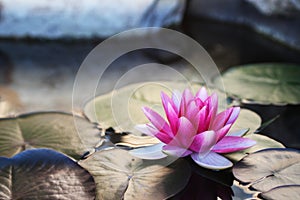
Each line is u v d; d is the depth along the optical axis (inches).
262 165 42.9
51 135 45.3
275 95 49.9
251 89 50.6
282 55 59.1
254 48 61.9
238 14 73.4
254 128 46.0
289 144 45.5
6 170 42.4
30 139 44.9
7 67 56.9
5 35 66.8
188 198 41.9
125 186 41.9
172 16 74.2
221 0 75.3
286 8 61.9
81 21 67.8
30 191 41.5
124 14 70.1
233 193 42.0
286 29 62.9
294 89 50.5
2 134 45.2
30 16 67.1
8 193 41.4
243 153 43.9
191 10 78.2
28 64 57.6
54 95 51.8
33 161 42.9
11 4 67.2
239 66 54.4
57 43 66.7
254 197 41.6
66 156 43.3
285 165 42.8
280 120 47.5
